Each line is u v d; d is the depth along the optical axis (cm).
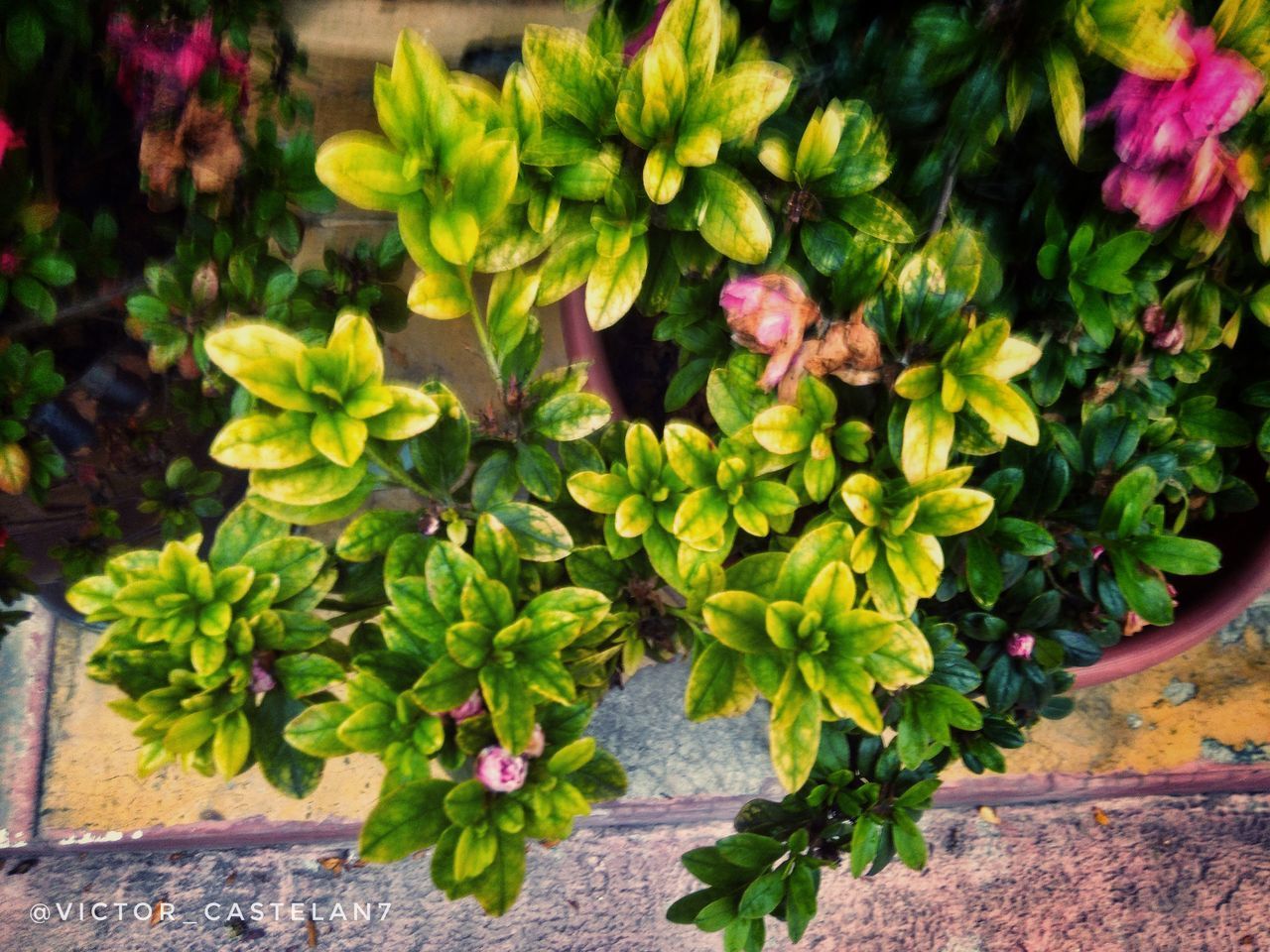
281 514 26
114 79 39
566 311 38
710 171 27
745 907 30
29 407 35
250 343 23
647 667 51
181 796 50
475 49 53
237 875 51
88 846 50
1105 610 34
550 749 28
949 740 30
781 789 50
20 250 35
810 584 27
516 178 23
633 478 28
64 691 51
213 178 35
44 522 41
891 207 29
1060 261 31
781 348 27
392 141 23
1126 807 53
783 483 30
